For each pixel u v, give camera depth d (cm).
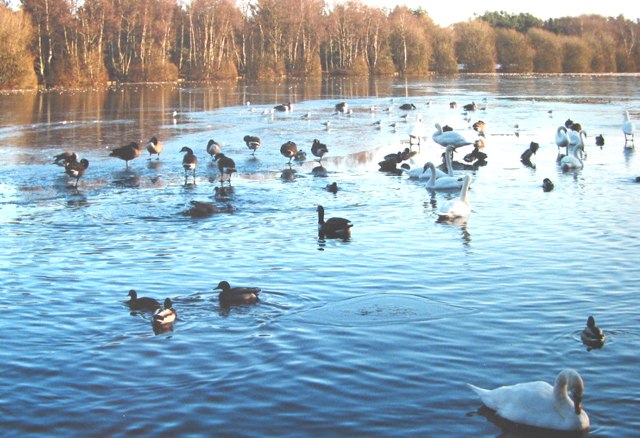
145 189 3284
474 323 1658
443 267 2072
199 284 1939
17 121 5984
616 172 3606
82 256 2209
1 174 3628
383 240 2373
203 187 3325
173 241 2381
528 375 1405
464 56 16112
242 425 1251
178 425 1254
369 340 1570
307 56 14438
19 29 10319
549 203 2912
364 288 1897
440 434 1214
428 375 1412
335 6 15300
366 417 1269
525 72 15575
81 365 1473
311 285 1923
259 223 2628
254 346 1548
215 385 1386
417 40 15388
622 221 2584
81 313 1744
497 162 4000
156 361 1487
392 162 3753
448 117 6378
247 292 1788
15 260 2170
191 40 13775
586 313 1709
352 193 3175
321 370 1439
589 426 1220
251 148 4212
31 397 1351
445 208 2672
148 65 12719
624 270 2020
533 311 1727
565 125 5356
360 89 10538
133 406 1316
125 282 1961
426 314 1711
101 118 6238
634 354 1484
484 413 1277
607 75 14262
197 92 9850
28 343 1578
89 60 11438
